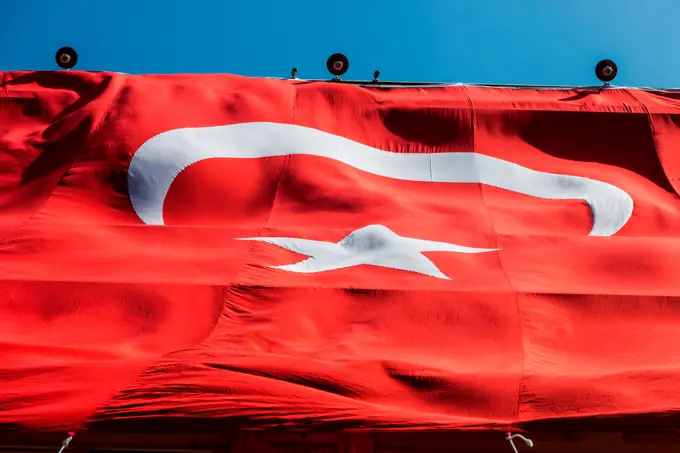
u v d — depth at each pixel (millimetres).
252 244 10922
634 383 7375
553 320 9297
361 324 9141
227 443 8078
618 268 10516
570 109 14930
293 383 7215
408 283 9898
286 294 9508
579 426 6949
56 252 10453
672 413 6949
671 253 10836
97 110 13688
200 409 6793
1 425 6594
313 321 9133
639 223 12445
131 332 8867
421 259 10656
